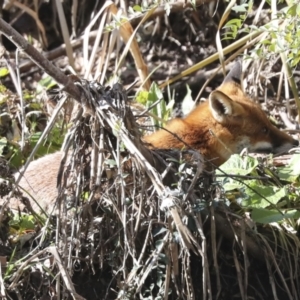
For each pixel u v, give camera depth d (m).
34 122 10.32
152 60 13.39
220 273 7.67
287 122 11.30
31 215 7.95
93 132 6.92
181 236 6.48
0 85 11.20
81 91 6.78
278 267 7.54
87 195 7.50
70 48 11.77
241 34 12.87
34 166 9.11
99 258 7.40
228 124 9.59
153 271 7.30
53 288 7.04
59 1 11.74
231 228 7.47
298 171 8.21
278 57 11.56
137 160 6.76
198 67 11.62
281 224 7.90
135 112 10.20
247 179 7.61
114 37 11.00
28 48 6.27
